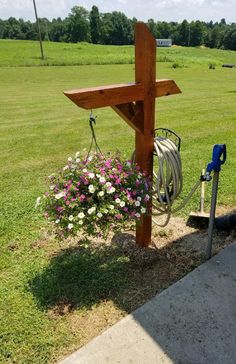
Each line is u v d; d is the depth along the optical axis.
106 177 2.48
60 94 14.15
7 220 3.58
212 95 13.23
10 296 2.48
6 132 7.75
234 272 2.64
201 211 3.46
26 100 12.55
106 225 2.44
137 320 2.22
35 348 2.08
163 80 2.61
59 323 2.25
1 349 2.07
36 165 5.48
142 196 2.56
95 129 7.89
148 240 3.00
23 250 3.05
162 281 2.61
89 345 2.06
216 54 61.03
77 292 2.50
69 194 2.45
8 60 32.75
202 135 7.00
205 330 2.15
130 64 31.62
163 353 2.00
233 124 7.99
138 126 2.59
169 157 2.67
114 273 2.69
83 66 28.97
